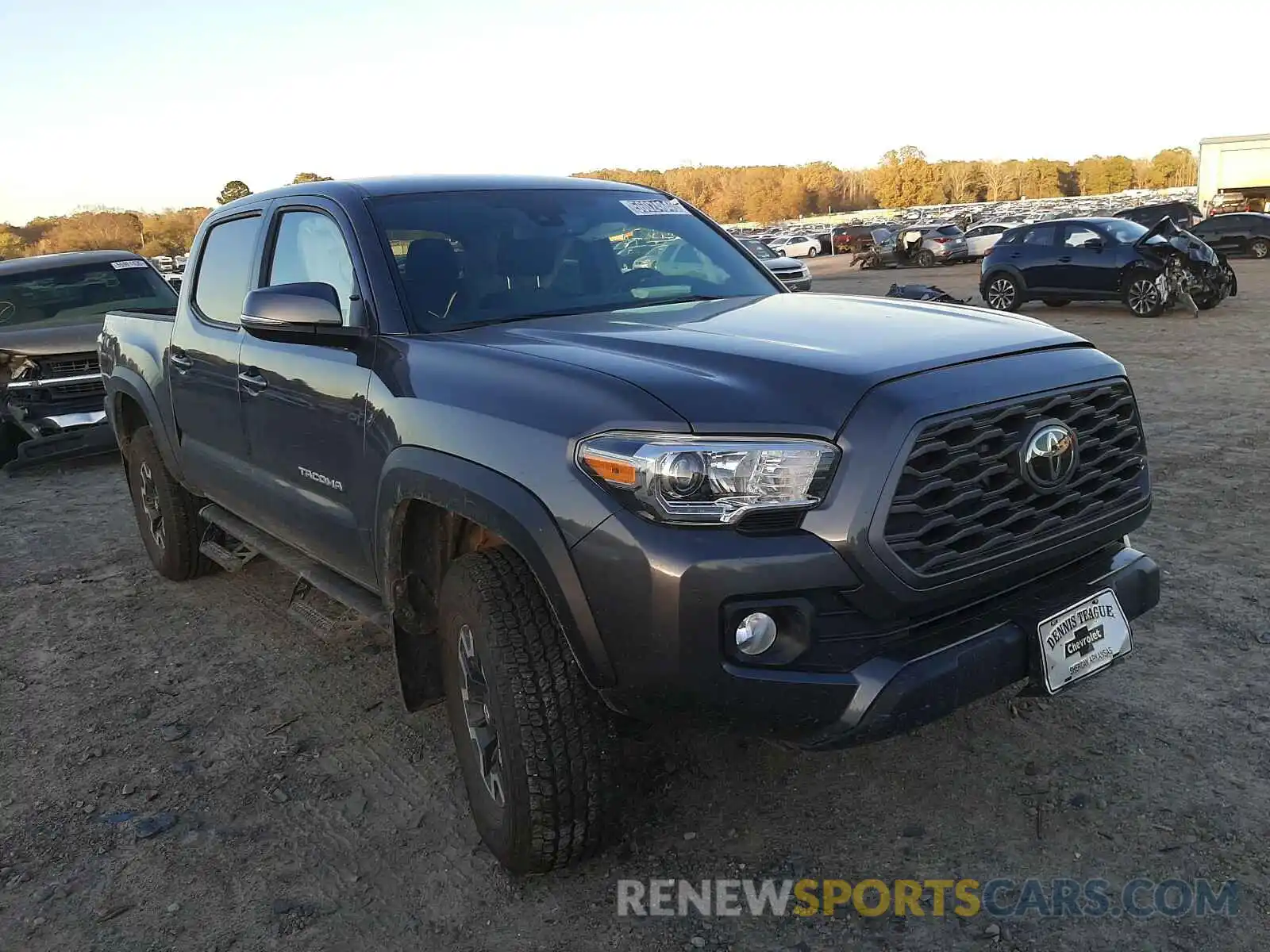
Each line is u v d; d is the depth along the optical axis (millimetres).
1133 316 16188
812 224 107875
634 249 3854
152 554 5656
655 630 2348
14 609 5402
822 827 3020
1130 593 2889
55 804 3426
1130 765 3219
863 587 2355
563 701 2621
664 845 2975
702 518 2324
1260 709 3500
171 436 4828
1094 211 68562
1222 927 2506
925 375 2506
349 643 4637
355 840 3119
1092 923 2557
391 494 2963
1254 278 22141
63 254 10320
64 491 8211
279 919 2773
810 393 2428
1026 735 3441
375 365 3188
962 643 2500
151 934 2742
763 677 2346
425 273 3400
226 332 4184
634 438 2387
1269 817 2908
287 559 4051
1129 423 2924
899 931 2580
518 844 2713
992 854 2850
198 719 3994
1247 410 8375
